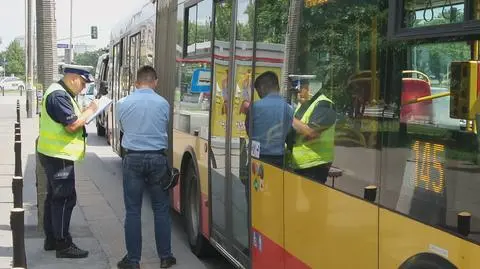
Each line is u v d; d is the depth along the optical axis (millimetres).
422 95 2512
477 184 2229
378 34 2797
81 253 6160
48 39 7344
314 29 3484
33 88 27219
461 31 2246
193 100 6449
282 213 3896
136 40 10703
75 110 5930
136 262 5781
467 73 2266
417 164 2531
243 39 4812
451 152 2355
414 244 2521
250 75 4605
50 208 6246
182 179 6949
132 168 5703
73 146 5918
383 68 2764
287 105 3836
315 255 3396
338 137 3148
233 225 5066
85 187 10469
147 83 5863
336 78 3199
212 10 5762
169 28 7750
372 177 2828
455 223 2312
